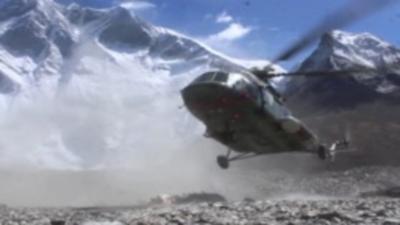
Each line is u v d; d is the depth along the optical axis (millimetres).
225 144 28812
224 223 12359
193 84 26547
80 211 17578
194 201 28375
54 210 18188
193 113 27484
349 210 14359
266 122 27703
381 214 13484
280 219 13078
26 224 12812
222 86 25828
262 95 27297
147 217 13414
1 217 14281
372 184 60062
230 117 26656
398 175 70875
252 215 13828
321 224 12094
